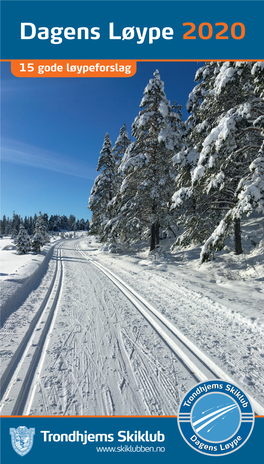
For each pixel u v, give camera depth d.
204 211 11.99
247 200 7.24
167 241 19.19
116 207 18.33
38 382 3.08
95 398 2.84
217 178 8.85
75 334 4.46
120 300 6.64
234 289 7.19
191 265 11.74
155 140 15.67
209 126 10.51
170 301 6.46
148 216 17.81
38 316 5.38
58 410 2.66
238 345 4.03
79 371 3.32
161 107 14.99
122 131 24.94
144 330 4.67
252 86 8.50
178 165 11.20
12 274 8.71
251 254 10.55
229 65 8.12
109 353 3.80
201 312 5.58
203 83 11.77
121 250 20.45
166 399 2.85
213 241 8.36
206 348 3.93
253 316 4.97
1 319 4.86
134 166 15.14
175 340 4.23
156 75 15.67
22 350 3.85
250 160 9.54
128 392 2.94
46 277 10.02
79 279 9.59
